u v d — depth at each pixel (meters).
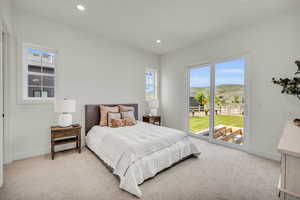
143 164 1.89
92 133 3.02
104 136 2.56
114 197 1.60
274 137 2.57
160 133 2.55
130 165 1.76
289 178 0.93
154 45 4.07
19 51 2.48
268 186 1.81
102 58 3.56
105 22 2.87
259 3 2.21
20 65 2.50
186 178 1.99
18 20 2.46
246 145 2.97
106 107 3.38
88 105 3.27
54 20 2.82
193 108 4.09
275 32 2.54
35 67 2.73
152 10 2.44
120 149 2.00
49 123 2.80
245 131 2.99
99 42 3.50
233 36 3.13
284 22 2.44
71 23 2.93
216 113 3.53
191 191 1.71
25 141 2.56
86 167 2.26
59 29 2.90
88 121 3.27
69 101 2.64
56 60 2.92
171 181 1.92
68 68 3.03
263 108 2.70
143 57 4.51
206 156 2.74
